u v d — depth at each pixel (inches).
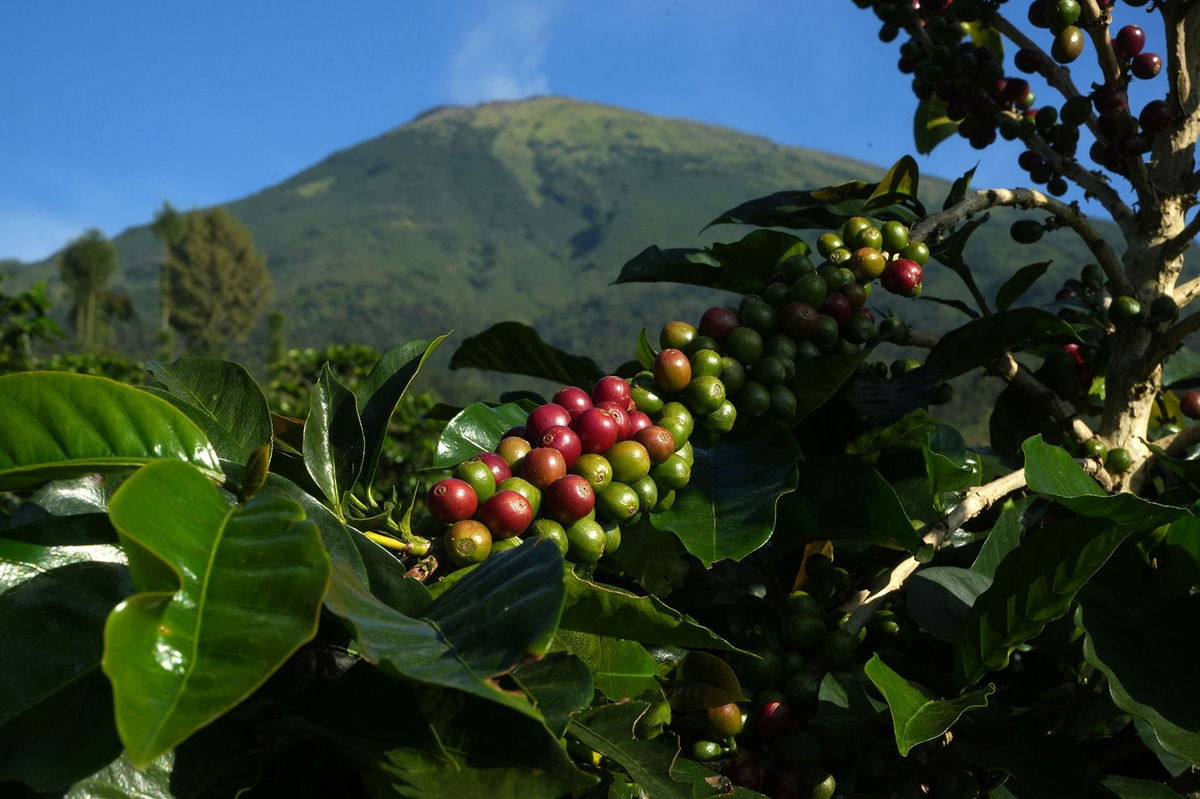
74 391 43.6
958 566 74.2
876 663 54.0
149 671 30.5
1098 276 93.4
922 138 122.3
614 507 55.7
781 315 70.2
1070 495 59.7
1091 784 60.7
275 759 43.6
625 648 49.9
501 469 55.4
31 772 35.9
